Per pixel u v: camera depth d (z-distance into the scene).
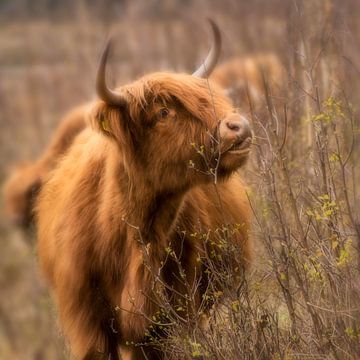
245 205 24.30
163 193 21.39
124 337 22.33
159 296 21.42
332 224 20.42
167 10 89.44
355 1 43.59
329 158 21.86
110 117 21.03
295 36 26.84
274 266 20.50
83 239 22.33
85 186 22.62
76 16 115.12
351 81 26.19
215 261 22.56
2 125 80.62
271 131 23.42
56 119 78.56
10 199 33.03
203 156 20.09
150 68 65.06
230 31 65.88
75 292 22.47
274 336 20.41
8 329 35.84
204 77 22.33
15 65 106.56
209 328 21.23
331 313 20.11
